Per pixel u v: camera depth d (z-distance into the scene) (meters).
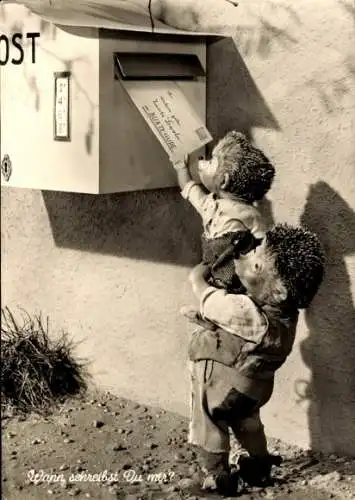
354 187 0.55
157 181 0.59
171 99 0.57
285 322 0.50
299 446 0.59
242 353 0.50
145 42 0.56
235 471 0.54
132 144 0.57
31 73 0.59
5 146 0.62
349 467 0.56
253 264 0.50
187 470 0.57
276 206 0.58
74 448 0.60
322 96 0.55
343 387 0.57
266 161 0.54
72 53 0.56
